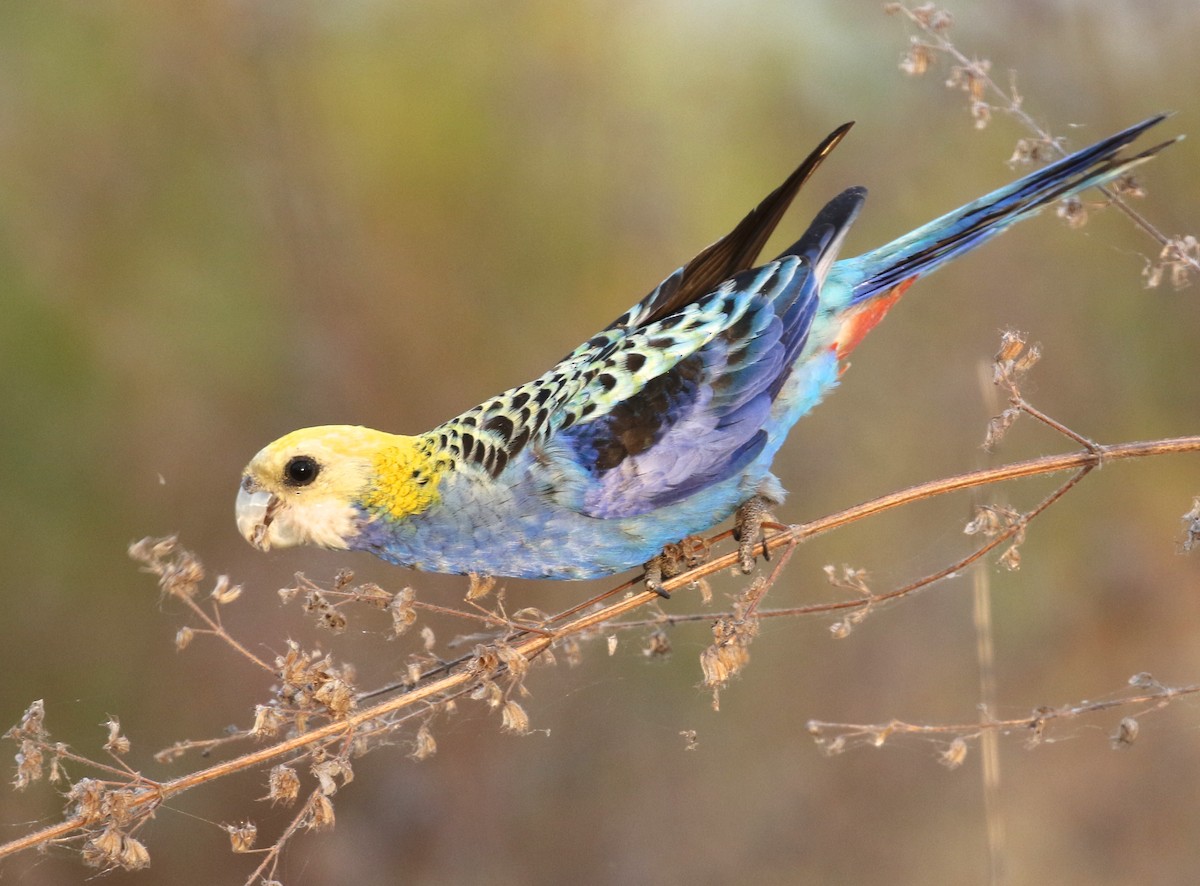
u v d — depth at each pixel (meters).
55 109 13.48
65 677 11.97
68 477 12.56
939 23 7.62
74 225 13.27
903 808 11.70
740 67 14.91
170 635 12.20
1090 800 11.42
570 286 13.97
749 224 8.66
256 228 13.74
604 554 8.16
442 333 13.72
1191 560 12.38
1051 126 13.33
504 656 6.53
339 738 6.24
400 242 13.93
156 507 12.68
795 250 8.61
